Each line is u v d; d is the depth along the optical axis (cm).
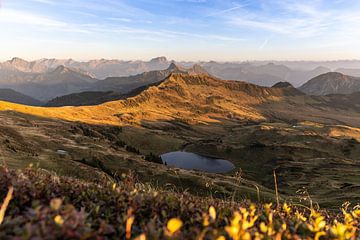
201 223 444
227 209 534
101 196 523
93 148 14000
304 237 447
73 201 502
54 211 363
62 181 583
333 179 16962
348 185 15012
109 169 10712
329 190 14162
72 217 344
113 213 468
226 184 8738
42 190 503
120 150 17162
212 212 412
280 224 492
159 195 539
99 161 11512
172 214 489
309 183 16350
